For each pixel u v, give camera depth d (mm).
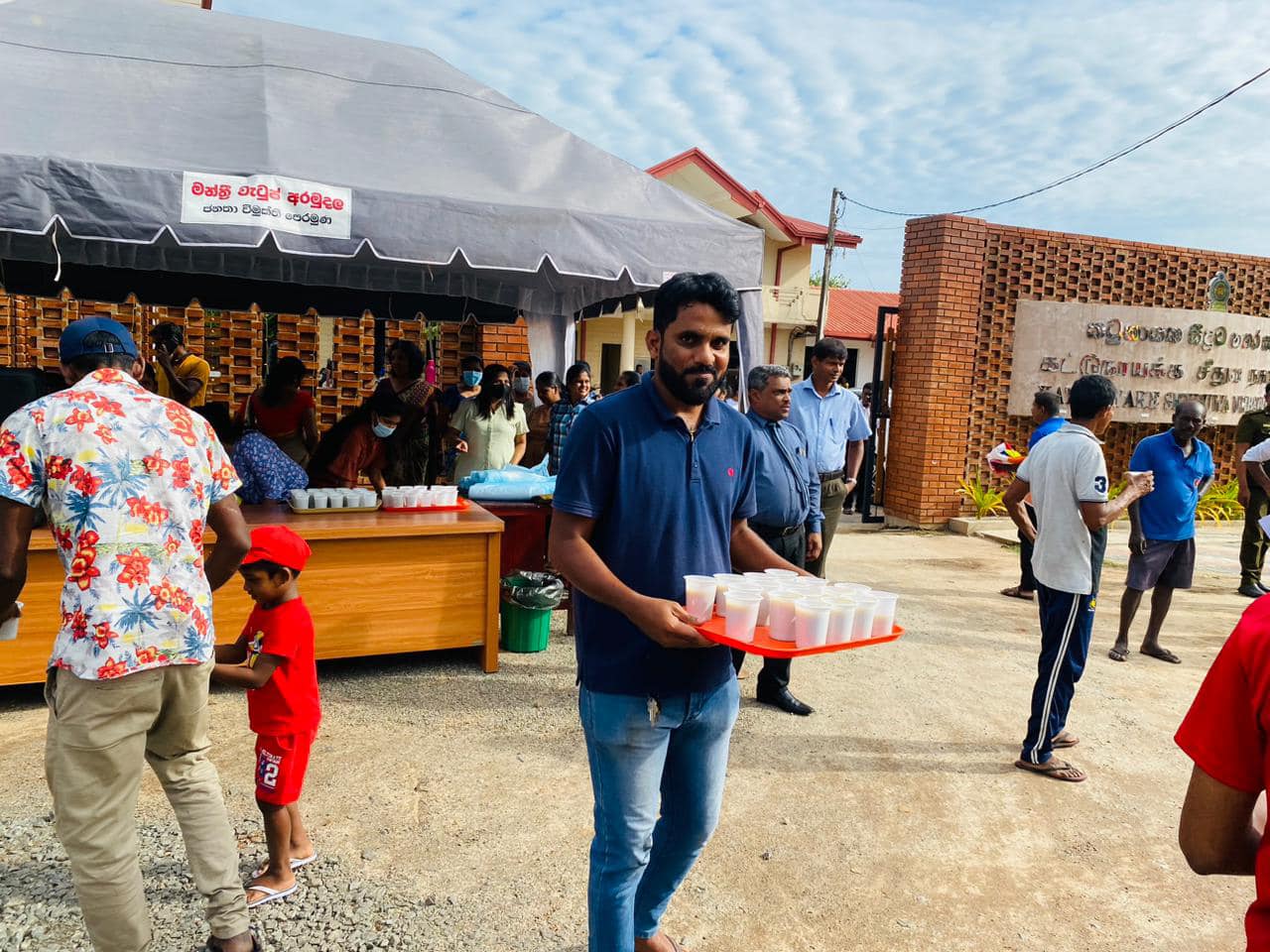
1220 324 11820
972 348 11078
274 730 2893
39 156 4117
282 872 3008
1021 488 4477
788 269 23875
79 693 2256
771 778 4105
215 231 4398
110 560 2268
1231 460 12719
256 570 2781
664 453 2191
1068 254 11383
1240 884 3398
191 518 2434
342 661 5516
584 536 2188
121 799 2348
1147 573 6059
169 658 2342
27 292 8680
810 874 3332
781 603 2260
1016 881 3361
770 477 4359
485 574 5316
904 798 3977
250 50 5867
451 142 5637
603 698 2197
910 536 10844
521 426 8008
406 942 2811
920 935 2990
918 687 5453
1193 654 6418
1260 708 1241
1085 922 3111
